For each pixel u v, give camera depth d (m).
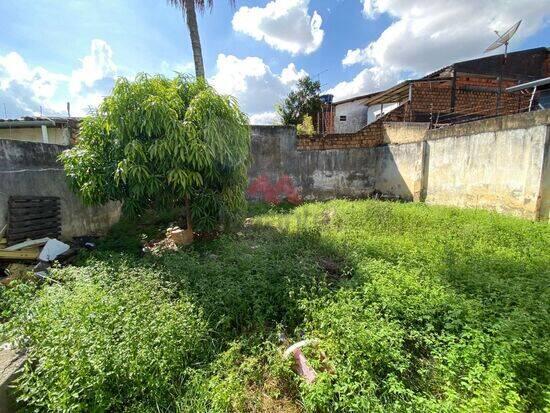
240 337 2.37
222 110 4.45
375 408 1.63
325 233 4.86
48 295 2.53
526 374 1.83
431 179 7.70
